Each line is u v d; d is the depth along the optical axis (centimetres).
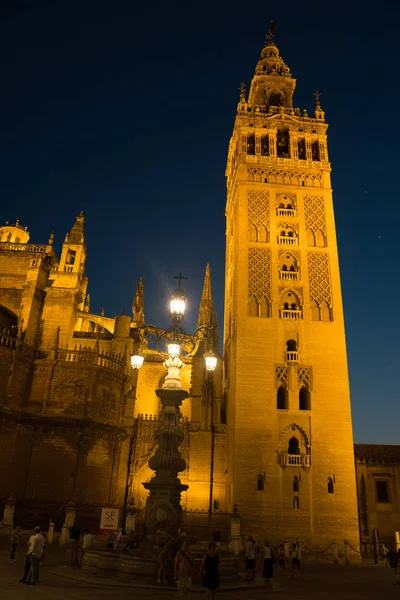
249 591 2150
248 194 6028
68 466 4600
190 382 6525
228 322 6256
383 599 2011
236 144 6419
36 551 1895
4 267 5728
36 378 4919
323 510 4766
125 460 5269
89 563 2245
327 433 5050
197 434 5594
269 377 5203
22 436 4659
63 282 5844
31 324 5441
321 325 5469
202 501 5353
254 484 4809
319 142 6419
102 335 5850
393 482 5862
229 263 6581
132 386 5672
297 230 5894
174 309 2623
